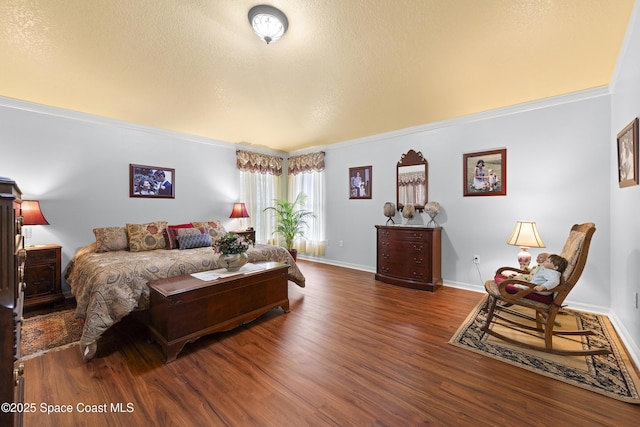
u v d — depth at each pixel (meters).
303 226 5.78
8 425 0.91
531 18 1.91
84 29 2.04
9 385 0.91
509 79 2.74
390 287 3.82
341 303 3.19
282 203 5.63
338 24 2.00
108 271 2.23
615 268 2.59
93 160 3.59
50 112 3.28
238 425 1.41
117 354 2.10
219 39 2.18
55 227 3.31
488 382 1.74
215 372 1.86
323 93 3.11
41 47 2.23
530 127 3.21
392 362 1.97
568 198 3.00
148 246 3.44
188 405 1.55
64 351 2.13
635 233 2.01
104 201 3.68
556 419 1.44
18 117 3.08
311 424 1.42
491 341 2.28
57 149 3.33
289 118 3.86
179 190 4.42
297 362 1.98
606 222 2.79
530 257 2.94
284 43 2.23
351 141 4.98
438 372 1.85
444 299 3.32
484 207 3.56
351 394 1.64
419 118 3.83
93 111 3.46
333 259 5.33
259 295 2.68
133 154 3.94
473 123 3.64
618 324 2.45
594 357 2.01
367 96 3.17
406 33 2.10
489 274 3.54
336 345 2.22
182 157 4.46
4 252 0.91
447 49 2.29
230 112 3.63
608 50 2.24
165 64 2.52
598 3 1.77
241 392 1.66
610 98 2.74
